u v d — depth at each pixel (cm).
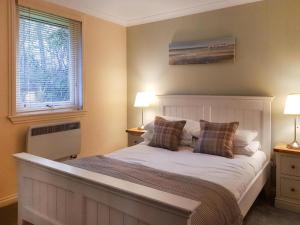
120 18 405
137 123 428
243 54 326
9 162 292
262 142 312
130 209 146
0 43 278
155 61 402
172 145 305
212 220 157
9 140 291
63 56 348
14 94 291
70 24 351
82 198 171
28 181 212
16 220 250
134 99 429
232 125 290
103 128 401
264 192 305
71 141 342
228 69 338
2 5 278
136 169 227
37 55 318
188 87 372
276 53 304
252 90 322
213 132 290
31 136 297
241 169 239
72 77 361
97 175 169
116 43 415
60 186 185
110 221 158
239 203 202
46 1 316
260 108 309
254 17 316
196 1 336
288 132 302
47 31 327
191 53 362
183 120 328
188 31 367
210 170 231
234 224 176
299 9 289
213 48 344
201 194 175
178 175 212
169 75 389
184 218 125
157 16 388
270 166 309
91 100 380
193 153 291
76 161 250
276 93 307
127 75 436
